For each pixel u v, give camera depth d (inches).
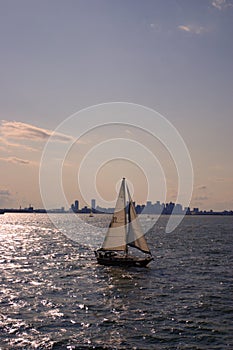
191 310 1785.2
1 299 1942.7
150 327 1552.7
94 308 1814.7
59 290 2169.0
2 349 1326.3
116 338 1437.0
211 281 2427.4
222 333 1491.1
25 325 1561.3
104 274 2659.9
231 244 4768.7
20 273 2682.1
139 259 2920.8
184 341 1413.6
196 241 5211.6
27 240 5487.2
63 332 1492.4
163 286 2288.4
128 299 1979.6
